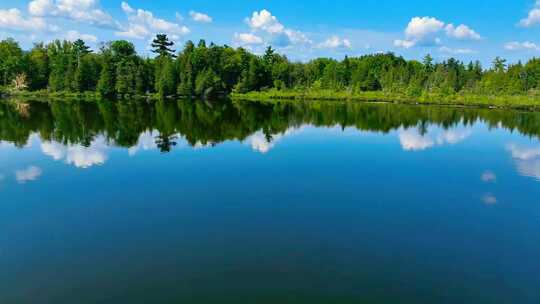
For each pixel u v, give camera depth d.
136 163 28.78
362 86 119.75
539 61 110.56
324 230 17.61
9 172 25.83
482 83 104.94
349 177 26.44
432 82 112.62
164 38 119.56
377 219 19.14
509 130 50.53
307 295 12.56
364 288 13.07
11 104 74.25
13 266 14.07
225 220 18.48
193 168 27.67
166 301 12.11
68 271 13.77
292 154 33.25
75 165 27.84
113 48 105.94
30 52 110.12
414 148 37.28
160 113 63.44
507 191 24.08
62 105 74.31
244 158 31.12
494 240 17.09
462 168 29.58
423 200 22.09
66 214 18.92
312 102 99.75
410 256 15.41
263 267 14.20
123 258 14.71
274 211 19.78
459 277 14.00
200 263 14.40
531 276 14.20
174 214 19.12
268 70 127.00
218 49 120.00
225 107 79.12
